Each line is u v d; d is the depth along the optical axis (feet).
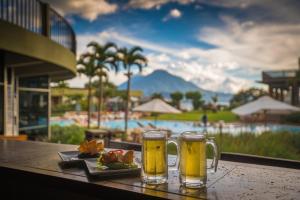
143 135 4.67
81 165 5.77
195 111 126.21
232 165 5.87
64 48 28.81
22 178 5.42
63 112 117.50
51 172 5.27
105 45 61.16
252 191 4.20
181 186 4.41
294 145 30.32
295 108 46.34
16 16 23.25
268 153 26.03
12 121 28.22
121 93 128.98
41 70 31.27
